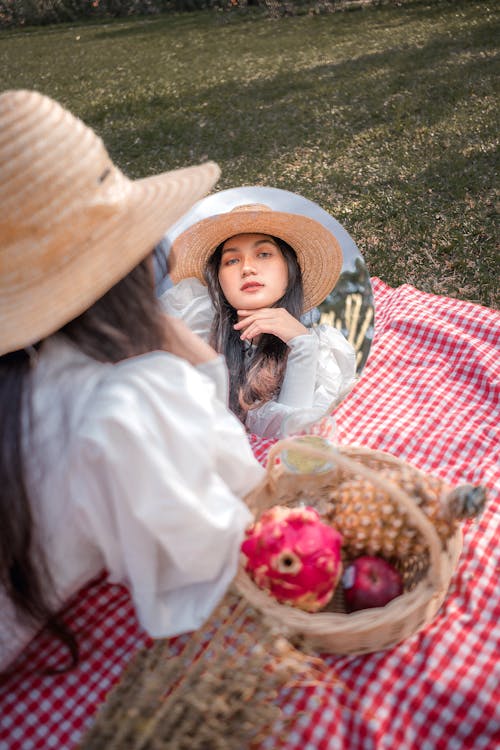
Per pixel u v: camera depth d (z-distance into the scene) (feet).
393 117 20.61
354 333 8.64
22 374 4.40
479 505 5.31
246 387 8.34
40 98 4.34
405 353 9.16
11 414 4.31
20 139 4.15
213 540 4.63
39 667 5.57
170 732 4.41
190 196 5.29
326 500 6.10
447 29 32.22
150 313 4.76
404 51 28.78
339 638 5.13
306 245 8.56
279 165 18.20
